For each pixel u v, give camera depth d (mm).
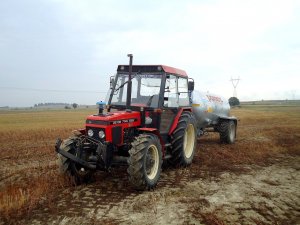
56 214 5055
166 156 7723
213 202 5715
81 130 7133
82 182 6770
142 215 5051
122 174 7539
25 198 5496
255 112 45156
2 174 7715
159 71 7566
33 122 30141
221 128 12461
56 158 9711
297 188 6746
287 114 39000
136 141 6258
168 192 6234
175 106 8172
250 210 5383
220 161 9328
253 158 9875
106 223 4723
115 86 7992
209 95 12320
